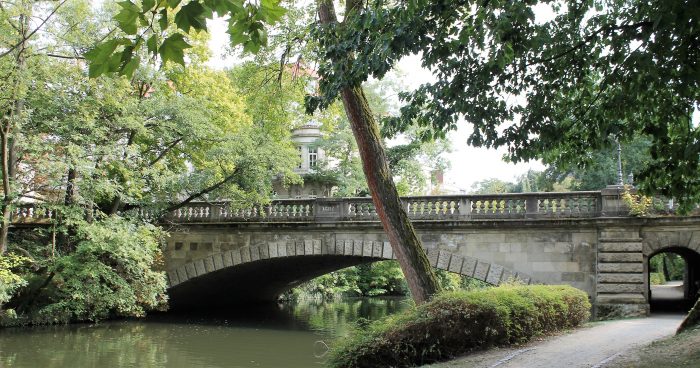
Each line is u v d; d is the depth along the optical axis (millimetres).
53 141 21500
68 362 17141
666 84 9859
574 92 11633
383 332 11297
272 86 18625
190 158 27312
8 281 20016
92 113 22281
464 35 9656
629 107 10406
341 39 10688
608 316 20578
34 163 21844
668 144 10500
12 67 18656
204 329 25250
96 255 23359
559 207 22297
